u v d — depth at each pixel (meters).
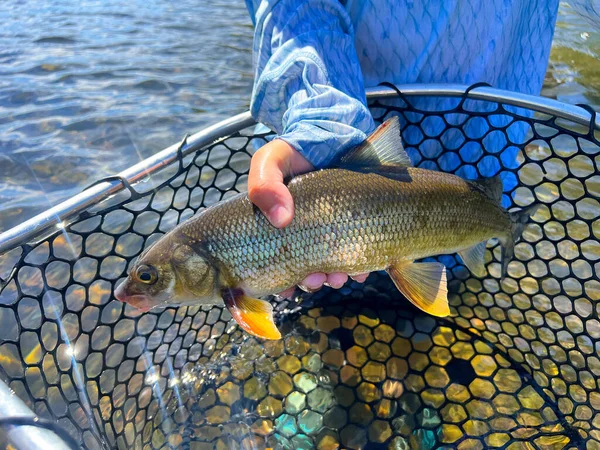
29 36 1.47
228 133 0.44
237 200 0.34
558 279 0.48
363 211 0.34
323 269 0.34
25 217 0.71
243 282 0.34
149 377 0.44
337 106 0.34
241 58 1.34
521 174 0.71
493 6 0.44
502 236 0.43
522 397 0.44
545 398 0.44
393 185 0.35
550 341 0.50
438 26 0.43
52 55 1.32
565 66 1.23
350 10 0.44
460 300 0.54
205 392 0.44
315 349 0.49
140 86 1.14
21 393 0.43
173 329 0.49
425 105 0.48
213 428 0.42
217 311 0.50
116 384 0.40
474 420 0.43
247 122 0.44
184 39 1.48
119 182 0.39
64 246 0.58
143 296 0.34
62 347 0.41
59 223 0.37
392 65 0.45
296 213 0.33
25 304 0.52
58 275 0.55
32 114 1.00
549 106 0.43
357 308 0.52
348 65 0.39
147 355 0.46
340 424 0.44
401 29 0.43
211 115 1.01
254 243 0.33
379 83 0.45
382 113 0.47
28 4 1.83
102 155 0.87
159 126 0.96
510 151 0.53
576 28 1.41
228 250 0.33
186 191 0.69
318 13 0.39
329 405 0.45
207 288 0.34
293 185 0.33
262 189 0.31
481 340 0.49
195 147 0.43
